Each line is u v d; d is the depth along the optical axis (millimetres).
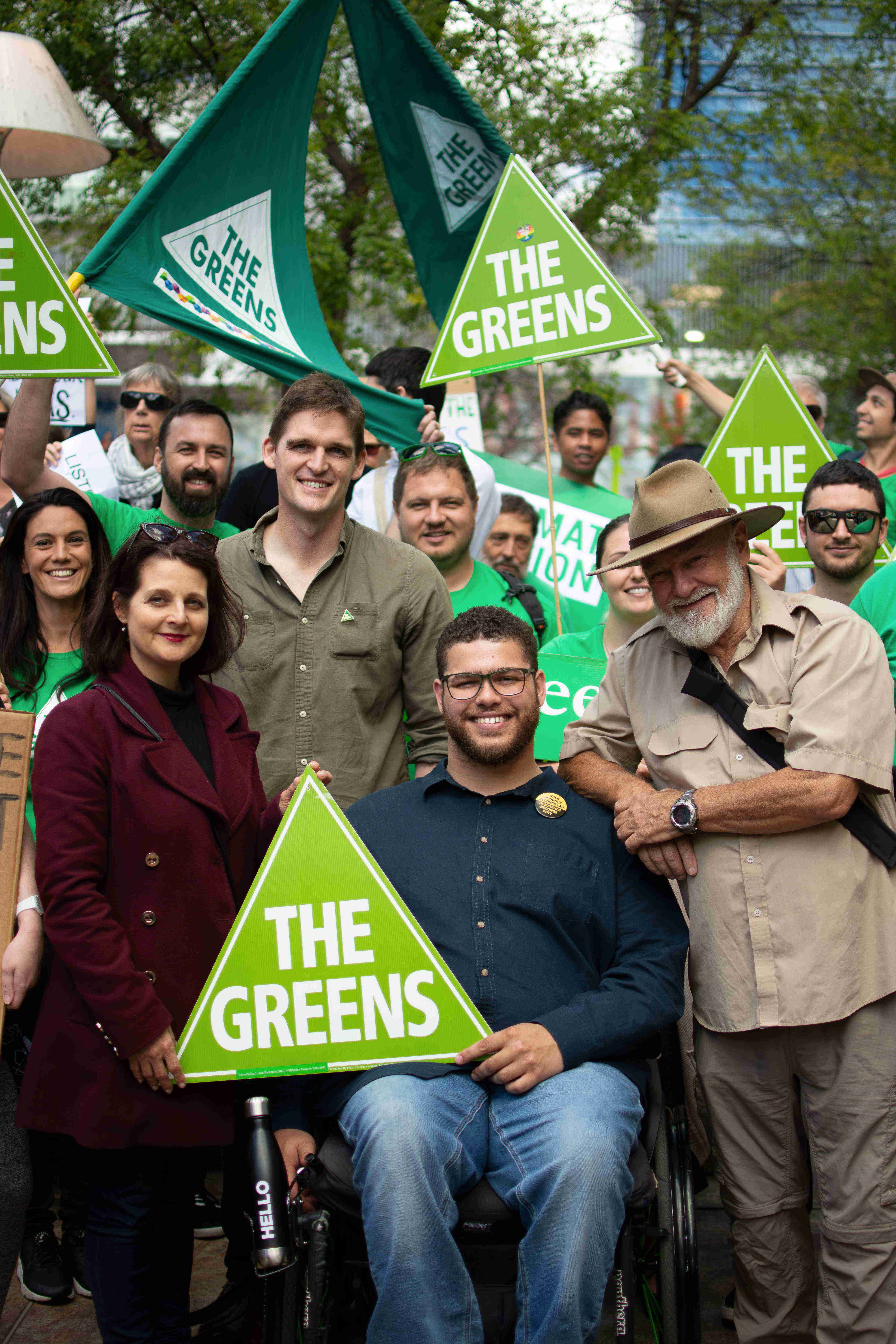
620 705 3328
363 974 2848
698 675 3078
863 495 4199
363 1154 2730
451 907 3082
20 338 3611
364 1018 2846
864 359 14070
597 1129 2734
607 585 4391
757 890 3012
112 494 5605
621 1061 2986
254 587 3672
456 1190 2805
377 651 3652
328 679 3619
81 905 2852
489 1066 2855
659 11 10945
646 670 3260
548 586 6137
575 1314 2631
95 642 3104
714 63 11422
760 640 3082
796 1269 3193
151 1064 2859
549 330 4246
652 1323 3137
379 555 3756
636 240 10555
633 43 10867
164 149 9750
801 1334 3227
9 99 4180
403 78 4793
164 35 9070
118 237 4000
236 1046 2836
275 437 3627
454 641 3143
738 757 3057
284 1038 2842
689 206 12438
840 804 2939
